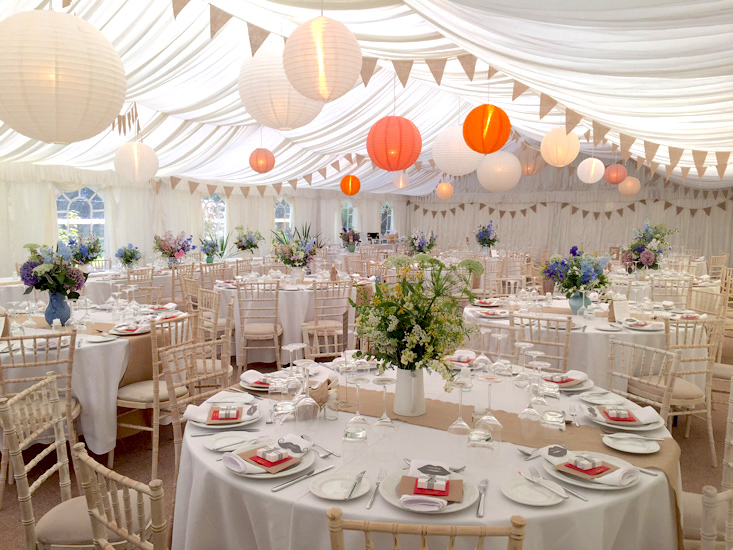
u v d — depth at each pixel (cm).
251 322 620
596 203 1567
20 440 226
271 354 616
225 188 1185
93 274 808
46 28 241
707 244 1423
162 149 908
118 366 380
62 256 414
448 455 199
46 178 907
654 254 643
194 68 604
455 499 163
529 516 158
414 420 233
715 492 152
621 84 376
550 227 1634
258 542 176
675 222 1462
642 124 523
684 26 232
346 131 930
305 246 721
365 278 774
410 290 225
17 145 759
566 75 390
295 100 373
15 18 243
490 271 1048
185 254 973
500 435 204
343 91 307
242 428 225
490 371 274
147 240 1080
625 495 173
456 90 690
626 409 246
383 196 1780
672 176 1288
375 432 216
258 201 1353
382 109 872
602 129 536
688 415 445
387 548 158
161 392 377
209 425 225
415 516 158
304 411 217
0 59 238
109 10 459
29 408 256
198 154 967
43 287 410
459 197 1789
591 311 468
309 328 584
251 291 593
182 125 861
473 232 1772
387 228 1852
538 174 1652
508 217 1706
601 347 415
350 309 648
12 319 438
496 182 714
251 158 754
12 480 355
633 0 214
